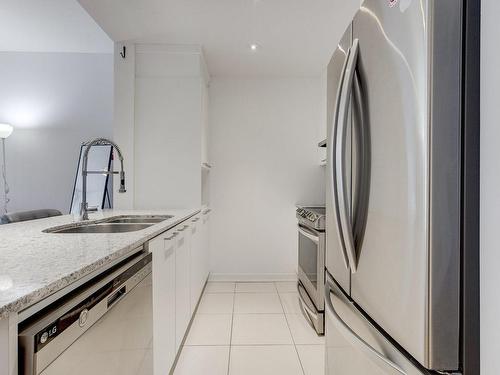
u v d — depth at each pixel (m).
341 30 2.41
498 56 0.62
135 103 2.69
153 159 2.69
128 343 1.05
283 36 2.52
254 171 3.49
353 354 1.05
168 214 2.19
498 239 0.62
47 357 0.63
